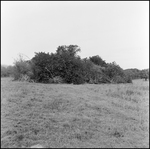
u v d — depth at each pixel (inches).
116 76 571.2
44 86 360.8
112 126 149.4
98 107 210.4
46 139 121.0
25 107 199.9
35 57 488.7
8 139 119.4
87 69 537.6
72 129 139.9
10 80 480.4
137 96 288.2
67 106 209.8
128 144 117.1
